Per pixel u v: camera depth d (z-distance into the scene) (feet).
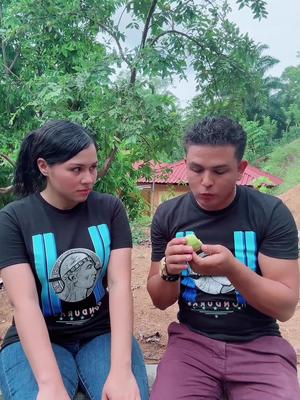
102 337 6.61
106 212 6.70
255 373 6.04
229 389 6.26
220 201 6.24
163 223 6.88
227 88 14.03
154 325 11.62
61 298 6.35
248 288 5.87
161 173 16.62
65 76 13.20
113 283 6.49
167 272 6.24
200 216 6.61
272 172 82.17
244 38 13.47
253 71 14.06
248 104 14.89
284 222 6.27
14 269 6.10
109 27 13.58
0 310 13.24
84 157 6.03
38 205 6.47
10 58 22.38
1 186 19.60
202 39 13.37
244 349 6.28
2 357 6.37
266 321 6.51
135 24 13.61
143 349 10.32
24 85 19.35
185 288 6.69
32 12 13.96
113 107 12.21
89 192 6.34
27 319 5.82
